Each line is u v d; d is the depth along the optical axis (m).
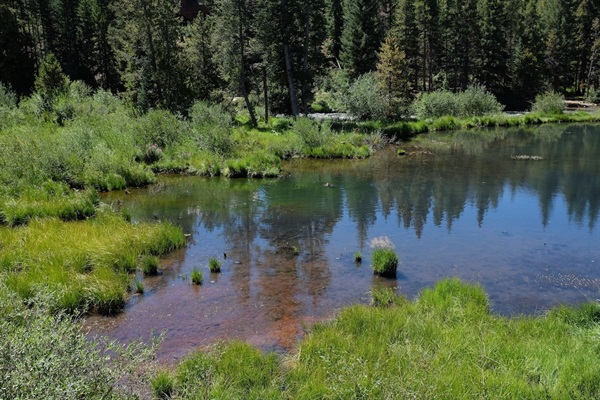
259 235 13.00
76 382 3.87
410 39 55.44
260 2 33.94
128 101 33.69
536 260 11.08
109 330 7.54
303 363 6.17
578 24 69.81
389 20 62.28
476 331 6.89
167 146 24.19
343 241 12.48
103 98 33.28
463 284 8.77
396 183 19.62
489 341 6.43
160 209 15.65
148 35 33.59
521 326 7.14
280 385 5.66
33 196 14.48
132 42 35.06
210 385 5.55
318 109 48.50
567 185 19.00
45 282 8.36
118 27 44.88
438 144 30.41
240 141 26.45
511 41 68.50
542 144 30.05
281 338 7.28
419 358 5.93
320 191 18.31
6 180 15.70
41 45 59.50
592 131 36.22
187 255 11.34
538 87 62.75
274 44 34.56
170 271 10.27
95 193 15.75
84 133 21.52
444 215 14.98
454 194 17.64
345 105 36.38
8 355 3.90
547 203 16.36
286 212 15.38
